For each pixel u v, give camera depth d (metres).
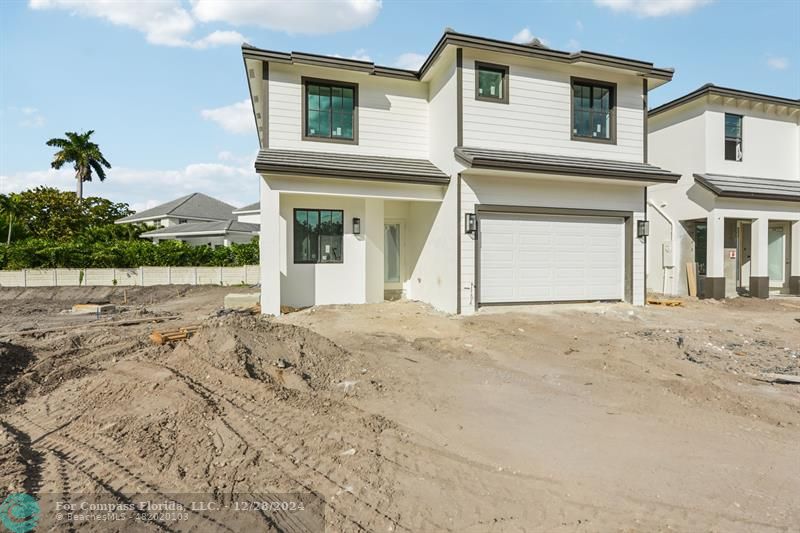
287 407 5.16
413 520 3.15
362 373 6.61
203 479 3.72
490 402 5.51
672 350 8.10
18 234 29.42
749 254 16.84
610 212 12.60
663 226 16.42
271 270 10.98
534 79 12.14
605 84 12.88
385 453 4.12
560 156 12.25
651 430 4.68
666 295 15.84
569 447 4.26
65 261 21.67
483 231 11.61
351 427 4.65
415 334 9.26
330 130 12.65
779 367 7.30
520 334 9.24
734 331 9.86
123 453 4.20
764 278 15.24
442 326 9.95
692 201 15.42
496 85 11.93
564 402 5.53
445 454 4.11
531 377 6.58
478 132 11.58
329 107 12.64
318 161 11.32
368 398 5.60
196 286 21.84
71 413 5.31
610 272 12.80
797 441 4.45
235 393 5.55
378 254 12.99
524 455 4.09
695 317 11.49
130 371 6.52
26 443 4.52
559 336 9.13
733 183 14.87
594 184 12.44
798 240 15.78
